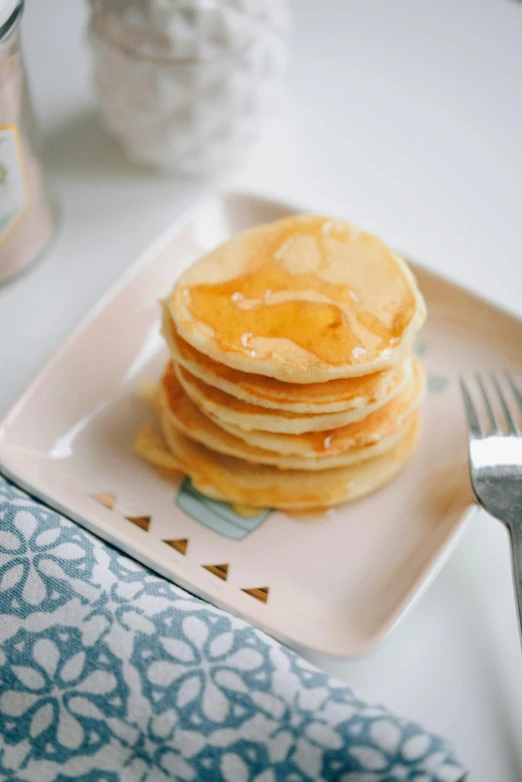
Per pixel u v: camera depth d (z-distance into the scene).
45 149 0.56
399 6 0.62
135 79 0.50
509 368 0.48
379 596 0.43
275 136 0.57
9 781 0.38
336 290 0.44
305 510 0.45
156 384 0.48
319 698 0.38
